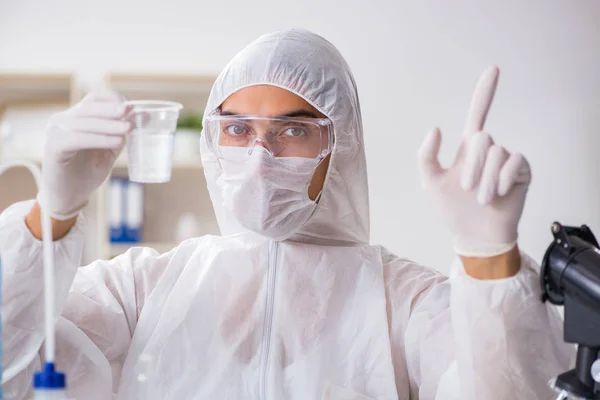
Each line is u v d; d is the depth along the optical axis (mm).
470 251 1226
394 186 4305
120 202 3877
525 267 1256
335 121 1638
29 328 1327
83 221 1370
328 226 1718
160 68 4188
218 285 1603
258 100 1578
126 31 4176
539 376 1249
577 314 1034
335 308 1598
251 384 1519
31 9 4129
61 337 1453
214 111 1630
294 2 4273
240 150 1518
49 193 1283
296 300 1594
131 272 1644
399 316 1593
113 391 1551
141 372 1518
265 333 1565
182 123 3967
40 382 957
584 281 1029
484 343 1252
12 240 1301
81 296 1549
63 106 4012
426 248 4305
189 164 3891
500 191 1124
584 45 4367
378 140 4305
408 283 1644
